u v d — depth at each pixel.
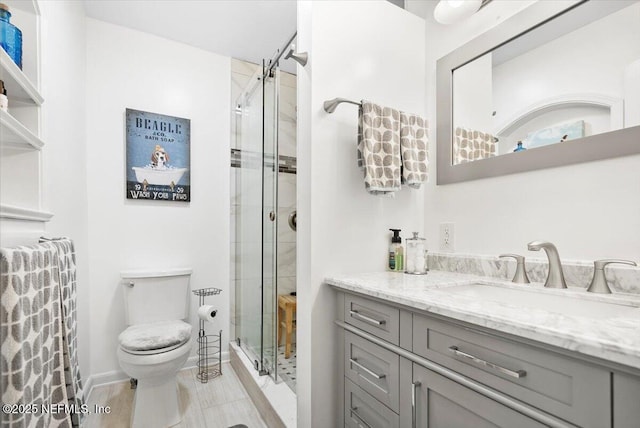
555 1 1.12
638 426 0.49
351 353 1.21
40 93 1.22
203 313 2.08
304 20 1.40
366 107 1.32
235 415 1.72
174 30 2.24
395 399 0.98
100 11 2.03
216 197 2.49
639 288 0.89
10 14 1.08
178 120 2.35
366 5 1.49
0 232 0.92
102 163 2.09
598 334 0.54
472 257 1.36
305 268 1.33
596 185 1.02
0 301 0.74
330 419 1.29
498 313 0.69
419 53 1.65
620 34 0.97
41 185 1.24
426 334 0.88
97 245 2.06
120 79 2.17
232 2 1.96
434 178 1.59
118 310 2.11
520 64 1.23
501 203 1.29
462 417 0.77
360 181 1.43
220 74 2.54
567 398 0.58
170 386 1.67
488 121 1.34
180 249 2.34
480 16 1.40
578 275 1.02
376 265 1.46
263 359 1.96
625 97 0.95
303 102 1.39
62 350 1.05
